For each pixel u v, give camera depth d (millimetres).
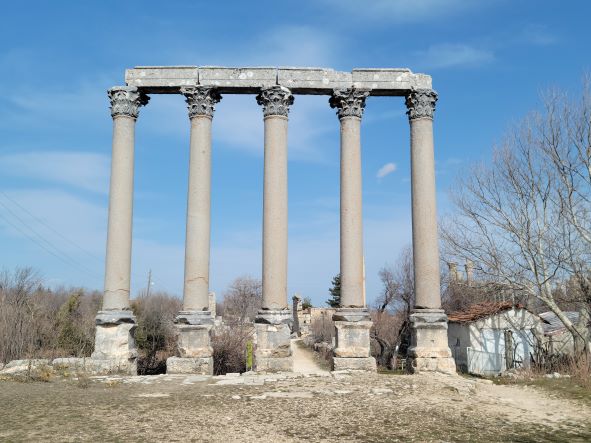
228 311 78812
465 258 33188
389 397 16766
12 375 21156
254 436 11930
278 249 23812
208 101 25016
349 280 23953
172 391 17812
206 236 24141
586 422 14211
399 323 53125
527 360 32938
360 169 25047
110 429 12359
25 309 43156
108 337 23234
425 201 24578
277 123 24656
